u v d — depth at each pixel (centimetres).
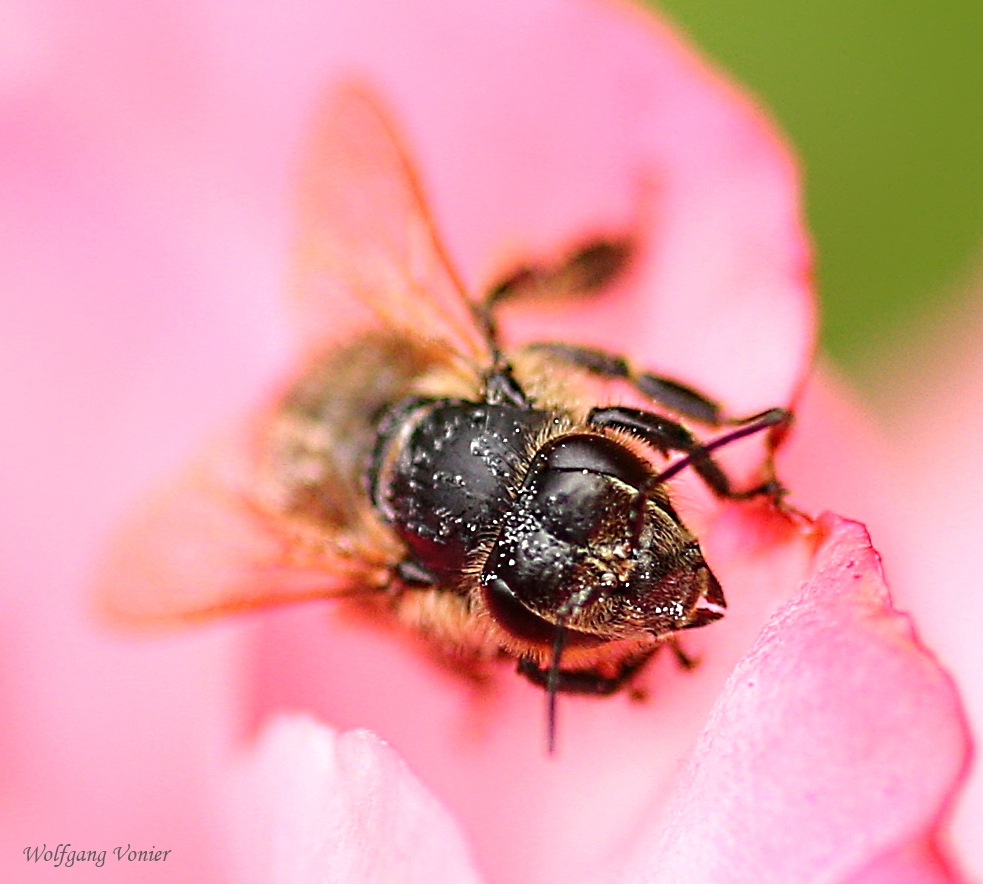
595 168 10
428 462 9
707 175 9
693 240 9
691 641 9
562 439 9
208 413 10
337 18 10
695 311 9
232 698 10
